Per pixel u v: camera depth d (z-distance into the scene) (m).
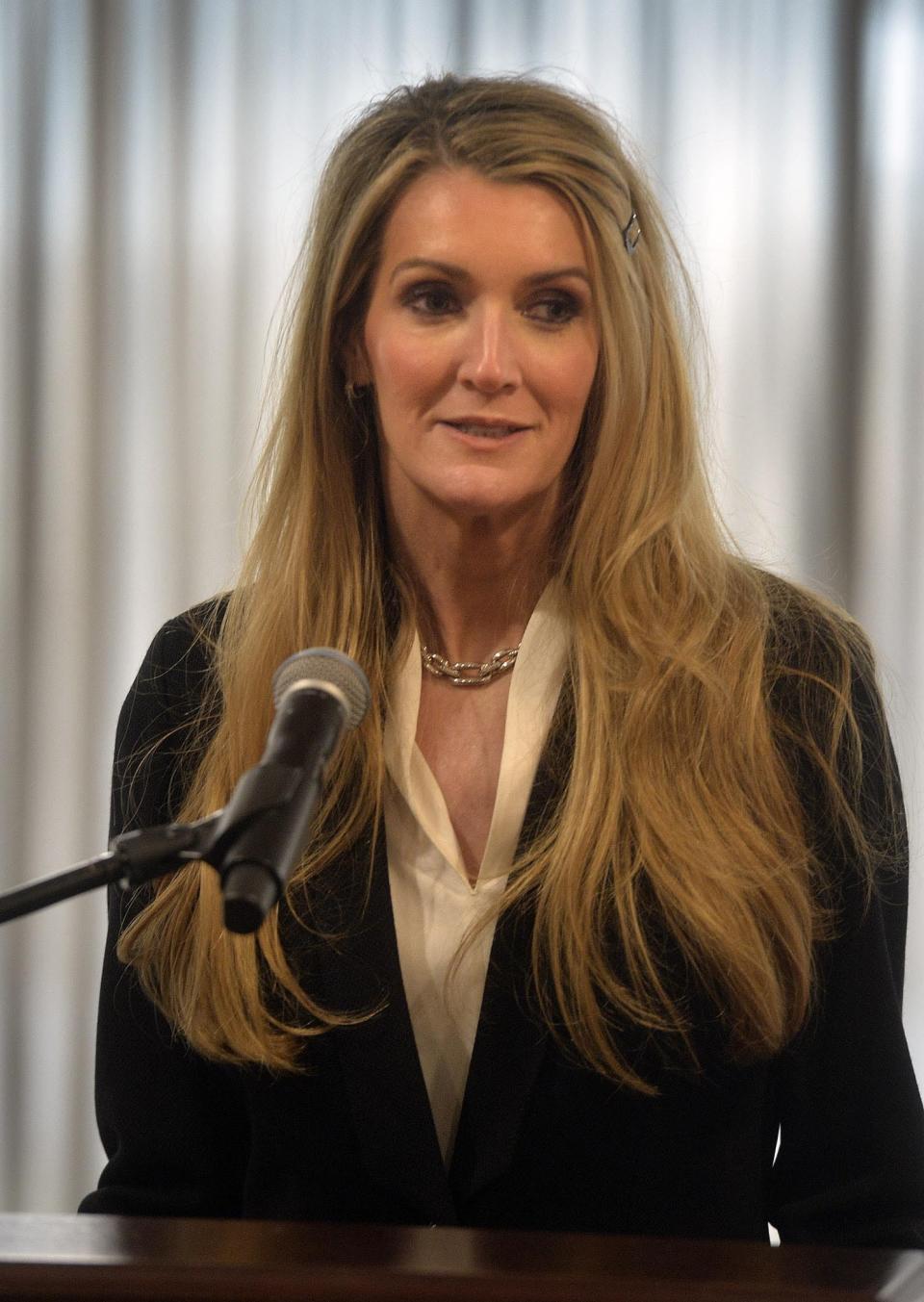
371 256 5.56
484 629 5.88
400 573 5.95
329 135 12.88
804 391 12.88
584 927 5.30
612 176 5.50
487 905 5.50
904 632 12.82
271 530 6.02
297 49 13.07
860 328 12.86
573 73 11.16
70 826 13.18
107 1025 6.04
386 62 13.01
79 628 13.23
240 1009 5.51
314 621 5.90
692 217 12.90
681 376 5.80
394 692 5.82
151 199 13.18
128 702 6.31
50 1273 3.33
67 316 13.22
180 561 13.18
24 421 13.25
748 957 5.25
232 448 13.13
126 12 13.20
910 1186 5.34
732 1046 5.33
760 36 12.91
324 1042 5.47
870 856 5.53
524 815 5.58
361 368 5.77
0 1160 12.89
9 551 13.24
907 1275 3.37
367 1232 3.66
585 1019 5.25
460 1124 5.35
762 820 5.52
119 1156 5.94
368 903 5.51
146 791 6.08
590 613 5.68
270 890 3.29
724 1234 5.38
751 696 5.61
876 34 12.88
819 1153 5.51
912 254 12.88
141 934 5.80
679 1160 5.38
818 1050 5.53
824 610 5.97
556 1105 5.34
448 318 5.44
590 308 5.50
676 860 5.35
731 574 5.97
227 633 6.10
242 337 13.11
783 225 12.91
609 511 5.69
